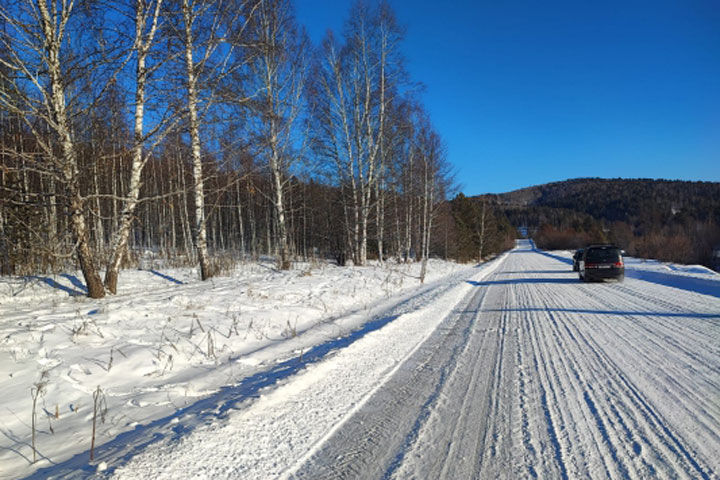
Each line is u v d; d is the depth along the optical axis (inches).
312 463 126.0
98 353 222.1
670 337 279.3
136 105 376.8
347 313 403.9
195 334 271.7
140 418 159.6
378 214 912.3
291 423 154.3
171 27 388.2
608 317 363.6
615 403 167.0
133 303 340.2
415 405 172.6
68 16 327.0
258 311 355.9
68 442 140.6
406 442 139.5
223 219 1425.9
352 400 178.5
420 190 1035.9
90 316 285.7
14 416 157.5
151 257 815.1
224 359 243.8
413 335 308.7
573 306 438.0
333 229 1029.2
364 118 809.5
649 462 120.8
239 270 685.9
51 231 500.1
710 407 159.9
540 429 146.1
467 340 292.7
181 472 116.7
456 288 615.5
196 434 137.2
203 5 395.9
